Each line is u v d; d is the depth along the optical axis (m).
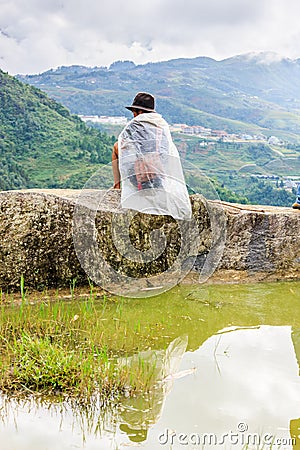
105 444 2.84
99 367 3.67
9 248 5.24
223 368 3.84
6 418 3.07
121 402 3.30
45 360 3.67
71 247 5.39
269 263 6.23
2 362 3.74
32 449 2.76
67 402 3.28
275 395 3.44
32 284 5.32
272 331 4.66
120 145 5.10
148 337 4.42
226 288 5.89
